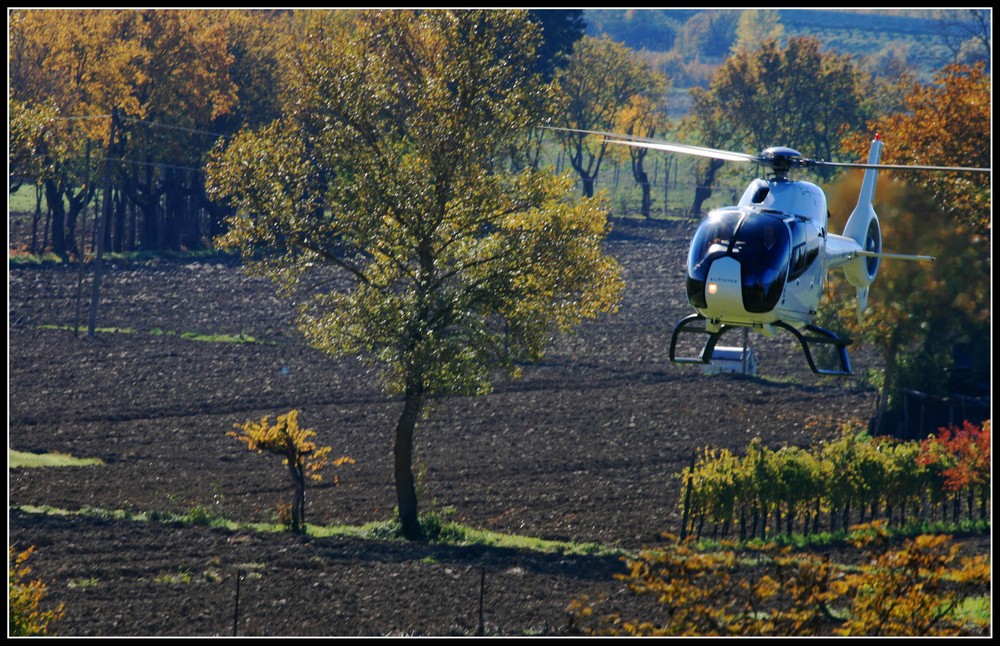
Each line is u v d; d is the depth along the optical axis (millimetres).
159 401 186125
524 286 122000
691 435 170500
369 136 124688
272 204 124312
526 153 132125
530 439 167125
